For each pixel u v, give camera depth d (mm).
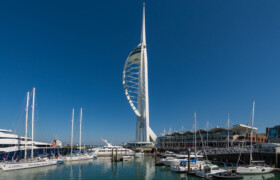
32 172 45844
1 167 46125
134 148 105125
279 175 38875
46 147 77125
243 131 77750
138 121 125000
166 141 114688
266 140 75000
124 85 128625
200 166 41875
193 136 95562
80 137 78688
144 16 128875
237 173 39406
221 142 79062
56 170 49250
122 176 42531
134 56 130250
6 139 59812
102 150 87875
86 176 42531
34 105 54719
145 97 117812
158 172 46281
